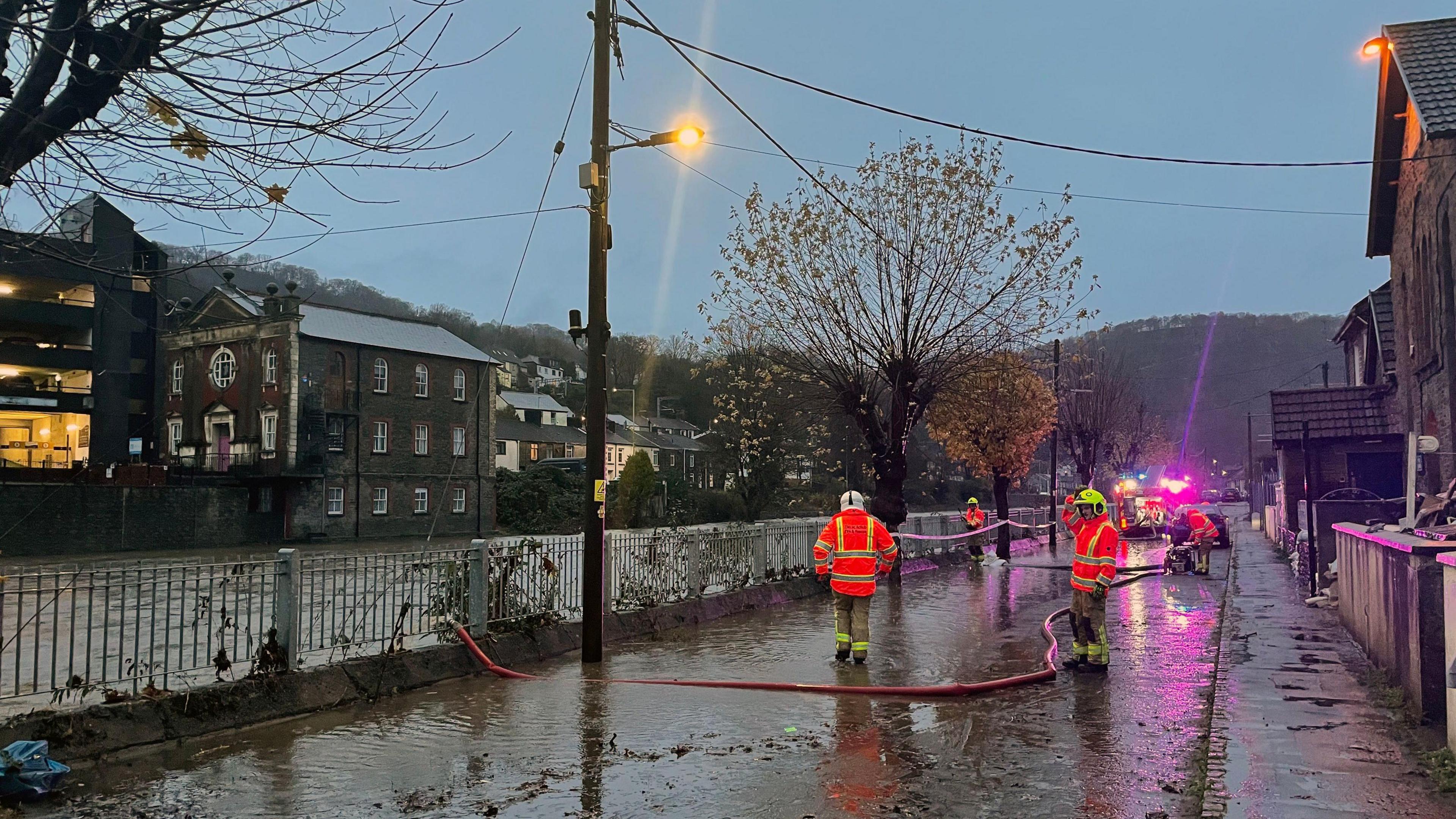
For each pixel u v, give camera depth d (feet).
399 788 19.47
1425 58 48.67
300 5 14.15
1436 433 54.65
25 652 36.63
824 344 64.95
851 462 206.08
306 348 155.94
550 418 294.05
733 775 20.39
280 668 26.37
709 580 49.88
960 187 61.62
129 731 22.20
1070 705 27.61
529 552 37.29
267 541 145.69
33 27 12.57
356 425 162.20
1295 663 30.94
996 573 77.92
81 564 97.96
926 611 50.72
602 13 36.19
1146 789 19.42
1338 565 41.24
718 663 34.42
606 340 36.04
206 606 25.14
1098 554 32.89
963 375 67.56
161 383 177.06
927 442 299.38
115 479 133.80
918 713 26.55
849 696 28.81
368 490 163.32
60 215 14.39
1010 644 39.09
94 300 157.89
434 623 32.99
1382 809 16.70
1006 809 18.17
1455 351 48.67
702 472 263.90
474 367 184.34
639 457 174.19
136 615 25.55
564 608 39.65
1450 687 18.84
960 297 63.26
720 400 103.71
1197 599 56.18
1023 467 92.27
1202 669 33.27
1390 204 62.49
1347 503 49.80
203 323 168.96
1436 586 21.91
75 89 13.93
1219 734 21.97
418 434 172.55
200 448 165.07
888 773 20.62
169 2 13.51
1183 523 74.02
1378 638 28.96
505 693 29.07
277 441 153.38
